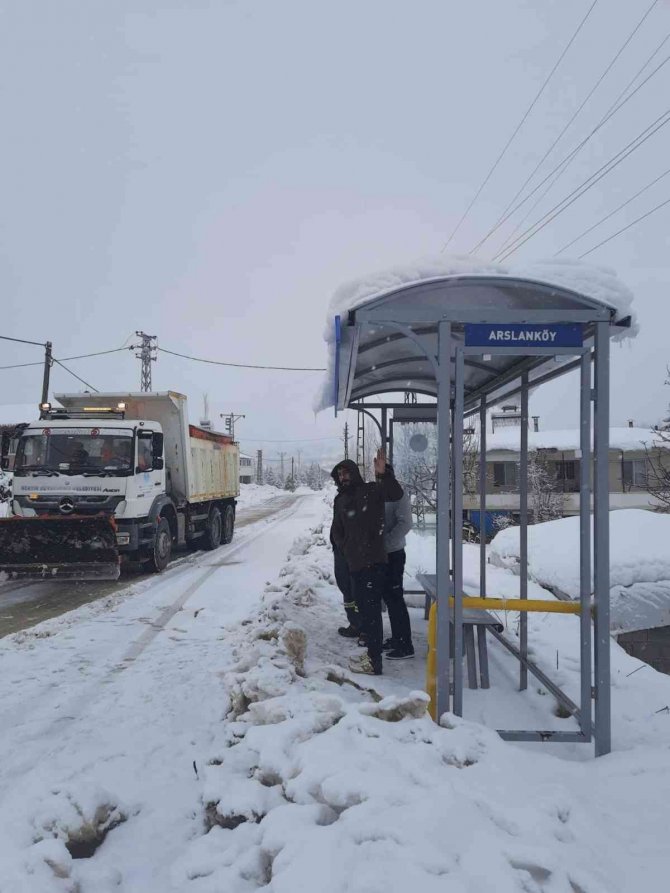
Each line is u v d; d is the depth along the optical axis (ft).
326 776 8.99
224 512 57.98
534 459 113.39
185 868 8.27
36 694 16.58
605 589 12.58
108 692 16.63
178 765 11.87
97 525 33.55
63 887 7.78
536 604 13.05
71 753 12.62
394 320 13.00
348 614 20.84
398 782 8.83
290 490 323.78
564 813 8.74
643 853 8.44
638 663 19.19
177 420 44.39
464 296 13.06
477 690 16.39
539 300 13.06
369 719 10.78
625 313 12.77
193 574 39.14
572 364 15.24
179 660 19.56
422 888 6.63
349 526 17.63
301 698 12.09
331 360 14.11
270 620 20.88
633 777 10.94
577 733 12.75
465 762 10.07
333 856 7.23
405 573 32.04
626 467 108.37
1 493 75.15
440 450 12.89
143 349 132.57
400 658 19.22
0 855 8.09
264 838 8.00
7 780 11.61
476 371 19.24
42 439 36.83
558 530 31.76
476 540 86.07
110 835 9.55
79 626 24.73
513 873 6.97
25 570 33.78
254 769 10.23
